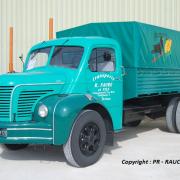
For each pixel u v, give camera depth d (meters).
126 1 13.71
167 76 9.32
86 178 5.82
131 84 7.96
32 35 13.91
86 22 13.78
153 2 13.77
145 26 8.23
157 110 9.59
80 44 7.05
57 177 5.89
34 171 6.25
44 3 13.84
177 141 8.74
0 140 6.16
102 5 13.72
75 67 6.88
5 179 5.81
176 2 13.81
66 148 6.25
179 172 6.17
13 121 6.21
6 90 6.25
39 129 6.10
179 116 9.64
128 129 10.59
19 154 7.51
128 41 7.95
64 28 13.84
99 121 6.66
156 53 8.72
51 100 6.29
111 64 7.36
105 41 7.28
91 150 6.55
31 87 6.30
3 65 14.06
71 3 13.79
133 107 8.52
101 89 7.11
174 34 9.64
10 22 13.93
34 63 7.64
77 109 6.21
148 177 5.87
